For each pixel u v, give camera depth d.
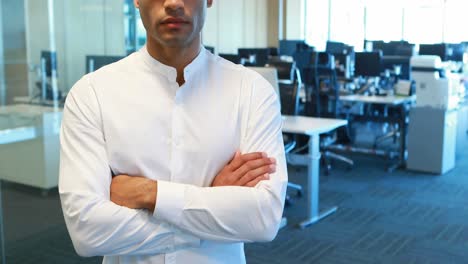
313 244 3.44
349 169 5.59
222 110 1.13
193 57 1.12
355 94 6.19
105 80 1.11
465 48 7.88
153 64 1.11
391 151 6.18
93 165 1.05
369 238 3.56
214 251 1.09
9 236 3.26
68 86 4.64
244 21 10.47
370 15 11.78
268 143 1.14
